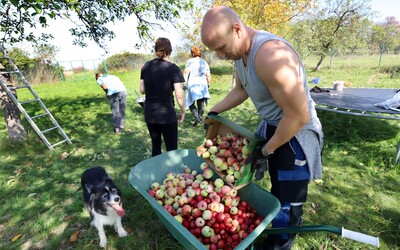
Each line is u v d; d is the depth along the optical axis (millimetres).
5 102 4805
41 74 17391
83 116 6965
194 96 5555
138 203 2902
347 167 3578
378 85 9578
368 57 21047
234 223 1947
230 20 1311
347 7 17672
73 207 2855
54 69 18562
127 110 7086
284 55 1263
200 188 2203
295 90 1251
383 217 2584
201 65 5684
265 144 1545
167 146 3141
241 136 1949
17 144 4785
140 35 5230
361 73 13570
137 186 1934
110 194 2223
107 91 5172
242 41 1379
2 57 4836
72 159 4164
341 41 18234
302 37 17094
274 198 1796
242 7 8773
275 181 1821
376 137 4562
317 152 1729
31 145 4809
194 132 5191
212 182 2381
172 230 1789
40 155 4383
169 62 2869
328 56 20344
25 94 12492
